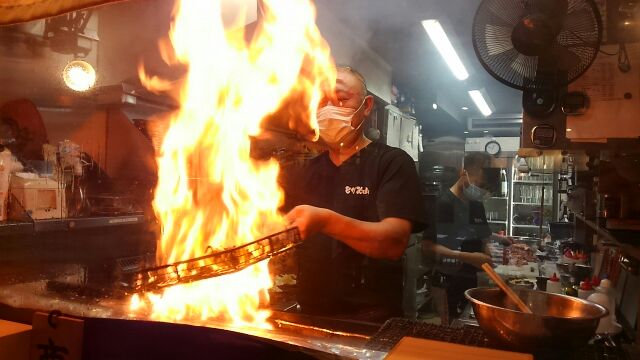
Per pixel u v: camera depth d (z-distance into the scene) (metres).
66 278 1.74
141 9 2.49
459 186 1.59
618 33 1.35
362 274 1.61
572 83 1.40
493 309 1.03
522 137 1.45
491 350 0.98
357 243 1.49
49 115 2.74
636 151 1.42
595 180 1.57
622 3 1.35
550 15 1.34
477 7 1.43
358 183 1.67
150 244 2.44
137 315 1.32
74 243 2.44
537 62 1.38
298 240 1.25
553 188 1.52
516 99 1.53
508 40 1.40
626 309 1.46
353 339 1.16
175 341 1.07
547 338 0.99
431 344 1.01
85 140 2.76
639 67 1.34
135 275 1.23
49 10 1.56
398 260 1.59
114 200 2.61
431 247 1.60
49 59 2.61
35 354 1.15
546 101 1.40
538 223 1.53
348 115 1.67
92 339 1.11
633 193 1.55
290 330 1.23
